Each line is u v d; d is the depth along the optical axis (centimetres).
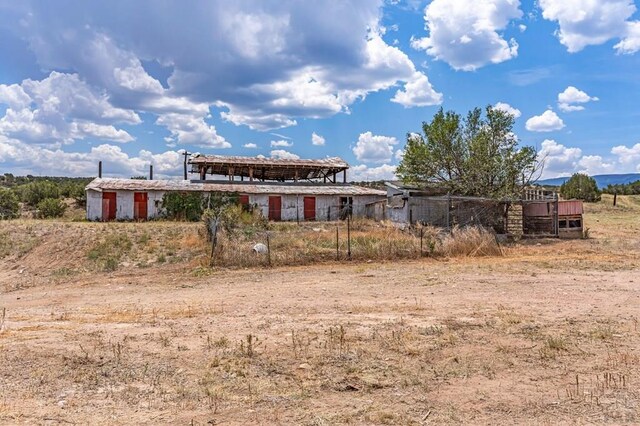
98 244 2019
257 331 735
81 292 1231
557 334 695
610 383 510
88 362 588
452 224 2583
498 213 2567
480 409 451
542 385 509
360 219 3419
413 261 1650
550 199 2522
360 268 1498
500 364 574
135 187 3466
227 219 2116
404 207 2775
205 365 579
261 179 4625
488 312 851
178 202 3512
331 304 950
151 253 1875
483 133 2589
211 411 450
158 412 449
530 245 2164
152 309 939
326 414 440
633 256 1742
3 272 1731
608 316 813
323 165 4162
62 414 442
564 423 420
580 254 1825
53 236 2184
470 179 2584
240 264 1569
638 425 413
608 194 6275
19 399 476
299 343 656
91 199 3378
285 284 1237
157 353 625
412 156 2714
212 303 989
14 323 816
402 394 488
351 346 645
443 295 1031
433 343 656
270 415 440
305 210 3828
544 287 1116
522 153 2539
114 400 477
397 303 948
